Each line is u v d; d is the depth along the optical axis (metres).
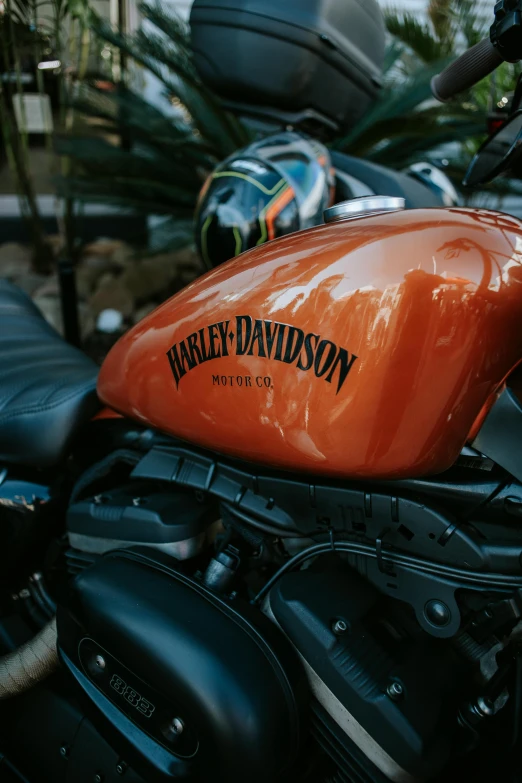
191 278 3.96
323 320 0.72
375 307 0.69
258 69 1.31
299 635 0.85
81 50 3.43
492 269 0.68
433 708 0.81
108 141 3.46
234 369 0.79
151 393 0.91
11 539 1.21
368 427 0.71
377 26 1.42
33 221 4.10
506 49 0.80
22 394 1.16
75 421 1.13
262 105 1.40
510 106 0.91
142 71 4.14
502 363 0.71
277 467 0.83
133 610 0.89
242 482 0.94
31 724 1.14
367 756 0.83
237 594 0.96
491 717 0.84
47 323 1.53
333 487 0.85
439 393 0.69
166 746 0.89
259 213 1.22
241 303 0.79
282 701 0.83
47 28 3.25
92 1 3.74
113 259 4.27
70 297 2.97
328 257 0.73
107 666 0.94
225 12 1.29
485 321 0.67
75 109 3.48
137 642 0.87
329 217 0.83
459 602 0.82
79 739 1.07
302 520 0.90
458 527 0.78
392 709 0.79
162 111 3.57
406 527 0.81
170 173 3.41
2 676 1.10
